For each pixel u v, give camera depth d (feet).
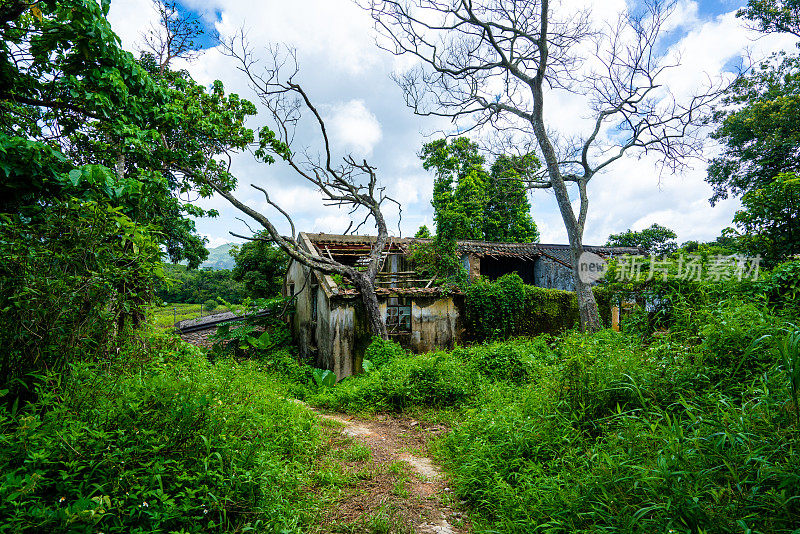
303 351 43.32
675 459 8.32
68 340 10.70
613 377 12.98
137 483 7.90
